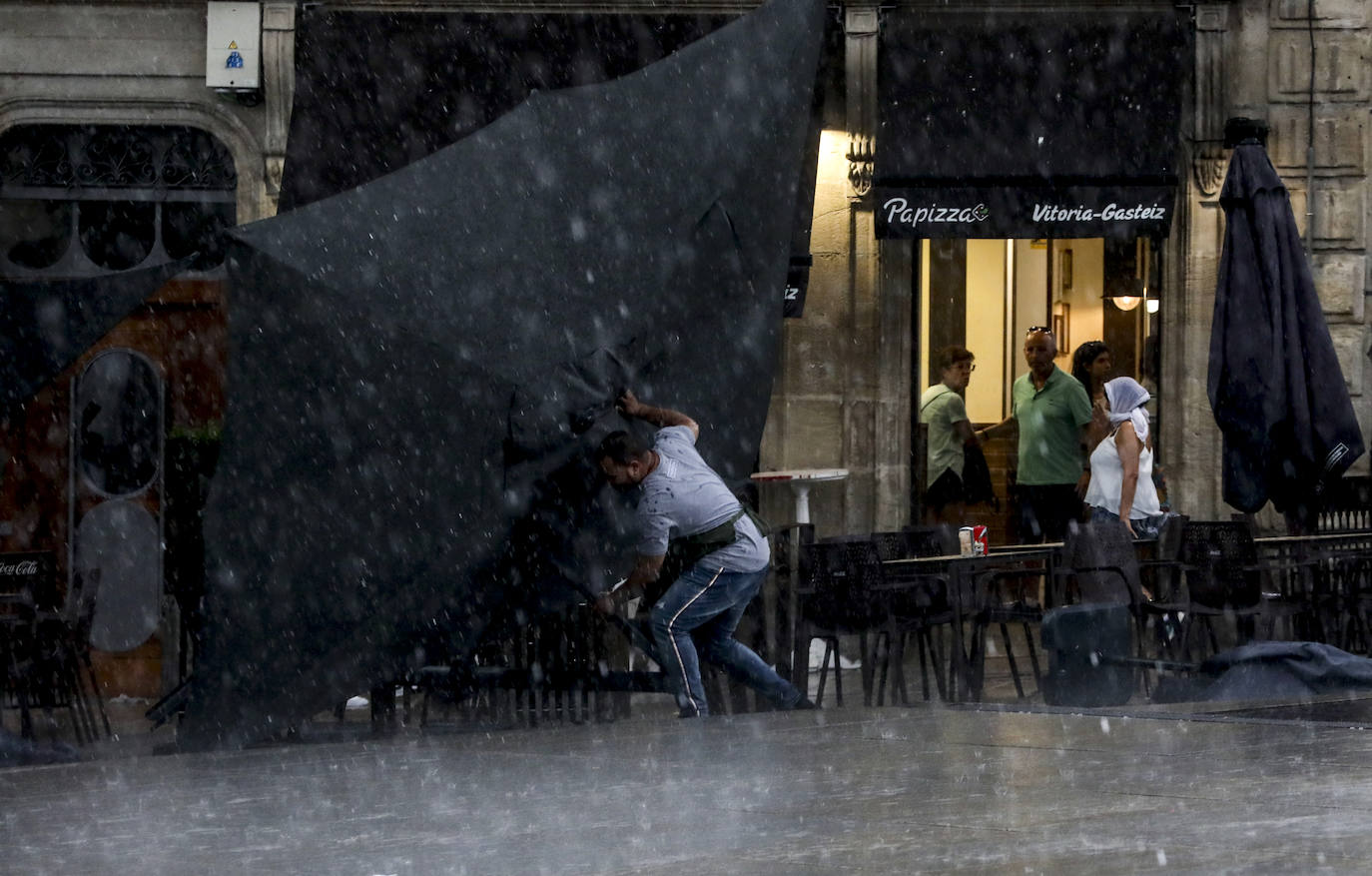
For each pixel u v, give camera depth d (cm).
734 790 783
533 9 2155
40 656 1625
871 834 620
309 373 1207
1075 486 2198
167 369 2209
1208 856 541
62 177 2219
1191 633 1678
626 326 1295
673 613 1362
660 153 1391
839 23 2155
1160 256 2245
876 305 2217
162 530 2141
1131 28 2136
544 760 982
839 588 1561
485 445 1220
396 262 1237
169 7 2184
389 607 1220
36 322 1526
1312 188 2233
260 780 924
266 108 2181
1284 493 2002
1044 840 590
